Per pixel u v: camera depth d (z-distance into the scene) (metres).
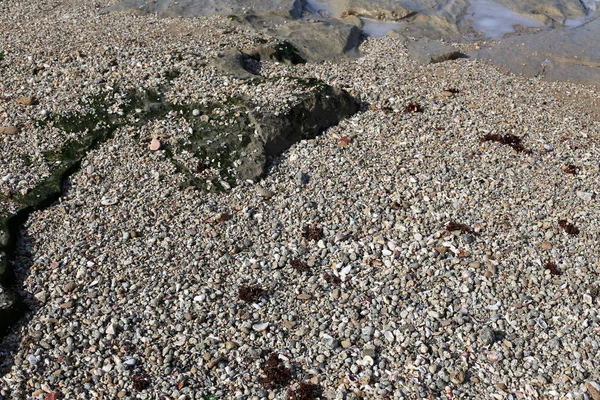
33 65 13.17
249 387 7.82
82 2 17.41
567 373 8.03
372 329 8.48
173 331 8.47
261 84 12.59
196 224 10.15
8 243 9.42
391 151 11.80
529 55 16.20
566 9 18.81
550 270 9.45
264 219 10.32
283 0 17.44
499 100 13.79
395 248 9.73
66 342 8.24
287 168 11.37
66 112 11.89
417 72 14.84
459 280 9.27
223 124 11.73
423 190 10.88
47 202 10.29
